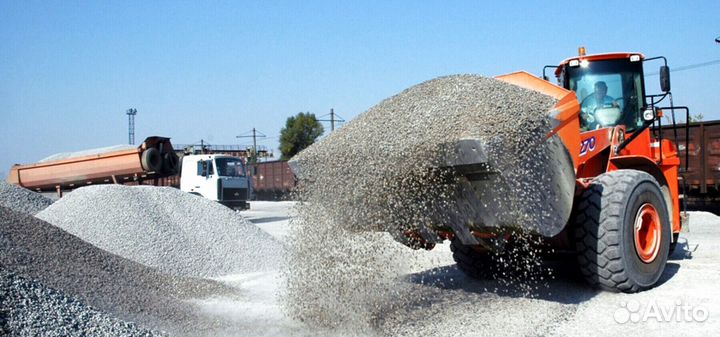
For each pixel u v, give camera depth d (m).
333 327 4.36
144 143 17.95
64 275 4.81
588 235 4.80
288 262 5.15
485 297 5.06
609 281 4.78
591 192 4.87
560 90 4.64
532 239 4.51
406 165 4.14
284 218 16.14
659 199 5.15
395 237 4.48
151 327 4.28
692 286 4.99
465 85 4.95
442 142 4.04
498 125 4.06
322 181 4.59
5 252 4.71
